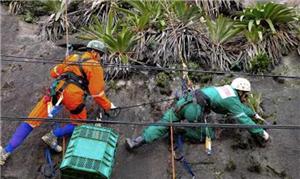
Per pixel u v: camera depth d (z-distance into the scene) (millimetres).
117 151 5191
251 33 6281
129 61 6117
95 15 6930
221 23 6344
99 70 5102
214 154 5156
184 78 5934
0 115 5605
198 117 5082
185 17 6547
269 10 6367
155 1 6738
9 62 6367
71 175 4531
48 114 4980
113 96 5812
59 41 6711
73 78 5043
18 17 7211
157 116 5578
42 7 7281
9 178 4938
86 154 4516
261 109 5648
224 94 5125
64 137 5230
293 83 6004
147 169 5039
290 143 5297
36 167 5043
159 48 6211
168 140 5297
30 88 5977
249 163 5074
